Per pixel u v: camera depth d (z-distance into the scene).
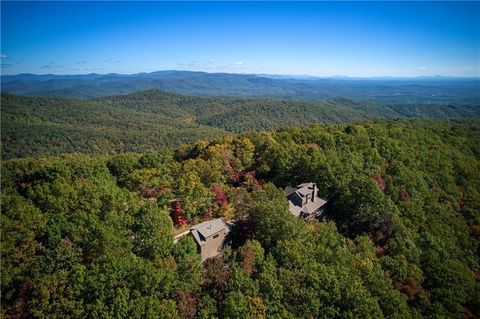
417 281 58.53
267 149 94.12
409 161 106.75
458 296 57.81
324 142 105.44
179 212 64.50
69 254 48.50
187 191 65.94
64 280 42.78
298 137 110.19
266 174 88.81
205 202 67.00
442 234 76.88
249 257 50.72
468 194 103.75
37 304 41.03
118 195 64.56
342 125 145.62
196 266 48.41
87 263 49.03
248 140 98.88
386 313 50.69
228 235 60.12
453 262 66.12
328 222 69.50
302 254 53.16
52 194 66.44
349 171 84.00
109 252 48.25
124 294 41.44
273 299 46.06
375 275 54.50
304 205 71.62
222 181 80.50
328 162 84.31
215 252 57.53
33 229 54.00
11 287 46.16
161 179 74.38
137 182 75.38
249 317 42.25
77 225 54.47
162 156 106.00
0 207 61.66
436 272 61.91
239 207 66.06
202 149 104.12
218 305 44.78
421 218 79.06
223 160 86.50
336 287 48.44
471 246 79.56
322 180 81.19
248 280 46.44
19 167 128.75
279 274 49.41
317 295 47.56
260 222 59.69
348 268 53.22
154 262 48.28
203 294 45.62
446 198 95.81
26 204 62.53
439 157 117.19
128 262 45.78
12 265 48.03
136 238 53.56
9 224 52.84
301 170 84.81
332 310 46.66
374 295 51.78
